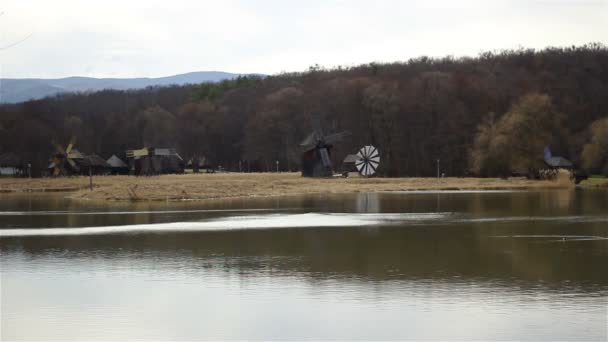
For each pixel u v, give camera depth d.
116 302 29.53
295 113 181.50
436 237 47.97
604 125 126.25
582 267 36.28
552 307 28.14
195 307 28.69
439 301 29.23
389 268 36.31
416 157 162.50
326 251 42.03
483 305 28.55
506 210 69.19
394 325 26.00
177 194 90.88
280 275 34.72
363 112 171.62
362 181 120.19
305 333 25.30
